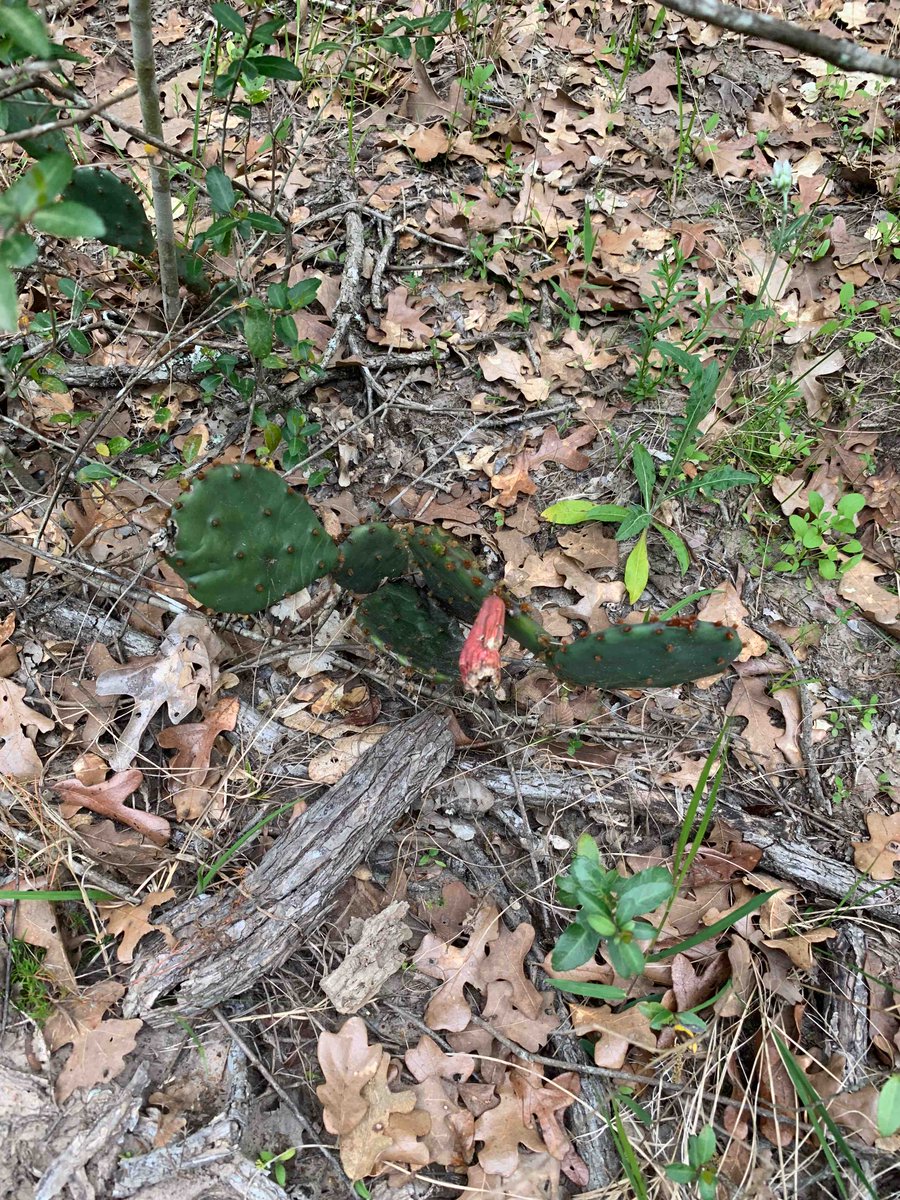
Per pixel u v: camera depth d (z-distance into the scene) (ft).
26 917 6.46
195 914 6.72
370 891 7.30
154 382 9.52
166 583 8.37
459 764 7.90
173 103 11.82
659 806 7.80
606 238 11.19
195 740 7.55
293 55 11.54
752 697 8.45
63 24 12.06
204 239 8.04
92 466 7.82
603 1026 6.61
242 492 6.10
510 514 9.43
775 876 7.55
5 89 5.42
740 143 12.33
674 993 6.79
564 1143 6.23
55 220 4.05
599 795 7.80
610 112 12.41
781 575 9.30
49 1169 5.64
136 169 11.02
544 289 10.91
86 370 9.34
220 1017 6.49
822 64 13.17
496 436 9.91
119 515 8.59
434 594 7.07
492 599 6.18
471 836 7.69
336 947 6.97
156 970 6.44
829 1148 6.11
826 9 13.57
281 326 7.88
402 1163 6.01
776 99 12.64
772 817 7.86
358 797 7.27
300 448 8.55
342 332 9.95
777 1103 6.43
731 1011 6.73
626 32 13.42
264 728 7.82
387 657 8.23
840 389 10.42
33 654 7.86
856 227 11.80
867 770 8.21
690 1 4.36
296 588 6.63
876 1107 6.34
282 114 11.84
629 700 8.39
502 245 10.93
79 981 6.48
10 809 7.02
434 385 10.17
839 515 9.11
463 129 12.15
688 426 8.64
